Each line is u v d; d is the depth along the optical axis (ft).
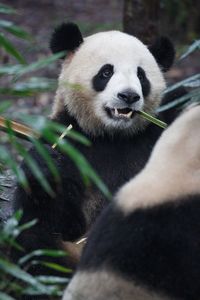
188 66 79.77
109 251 24.85
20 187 37.52
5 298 25.36
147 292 24.25
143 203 24.73
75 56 39.78
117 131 39.17
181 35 84.58
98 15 94.22
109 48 38.96
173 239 24.18
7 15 94.38
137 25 54.54
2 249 34.01
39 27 90.94
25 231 36.83
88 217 38.65
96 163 39.04
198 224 24.20
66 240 38.52
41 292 26.73
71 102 39.32
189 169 24.73
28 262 36.24
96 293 24.70
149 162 26.16
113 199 26.35
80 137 26.04
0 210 37.42
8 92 27.61
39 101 70.23
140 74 38.99
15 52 27.76
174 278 24.25
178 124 26.04
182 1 84.43
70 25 40.24
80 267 25.81
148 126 40.04
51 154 37.60
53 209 37.52
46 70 77.82
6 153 25.50
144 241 24.38
